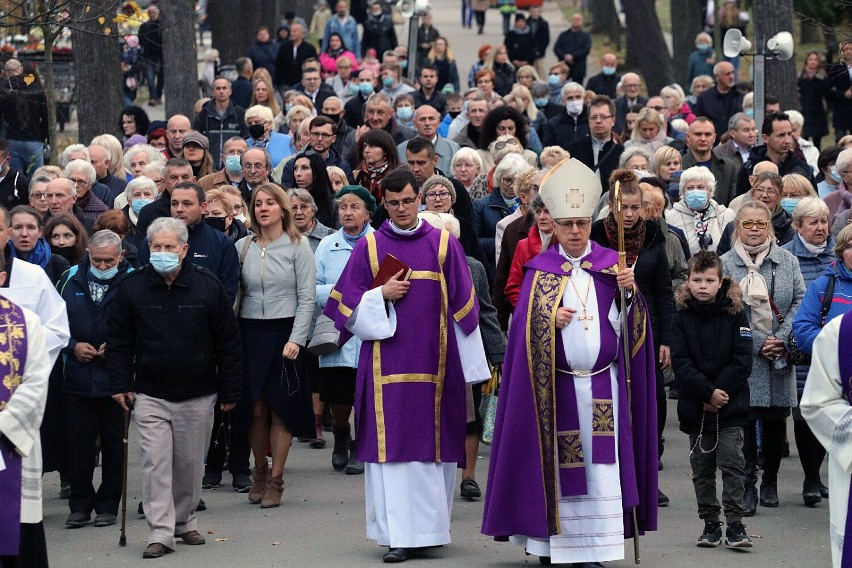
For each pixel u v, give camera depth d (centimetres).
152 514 2255
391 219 2312
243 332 2614
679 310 2308
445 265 2283
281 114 4912
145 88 8475
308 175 3123
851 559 1767
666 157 3397
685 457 2995
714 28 8325
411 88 5322
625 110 5200
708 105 4975
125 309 2278
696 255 2308
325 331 2733
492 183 3412
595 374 2102
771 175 3050
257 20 7588
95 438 2483
